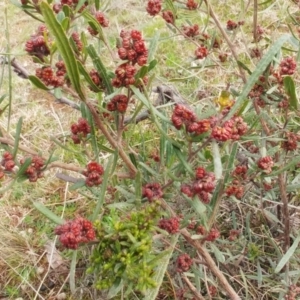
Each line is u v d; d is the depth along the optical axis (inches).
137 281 16.7
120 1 48.8
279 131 20.6
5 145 17.4
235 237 25.9
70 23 17.0
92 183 17.6
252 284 26.6
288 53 35.3
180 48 45.0
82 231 14.8
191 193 17.0
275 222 26.8
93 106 17.6
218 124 16.1
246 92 15.8
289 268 25.7
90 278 27.8
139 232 15.8
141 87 16.6
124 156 18.2
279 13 42.8
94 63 16.5
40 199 33.7
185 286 26.0
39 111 39.7
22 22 52.2
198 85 38.5
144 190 18.1
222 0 49.4
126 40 15.3
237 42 40.7
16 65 22.9
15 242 30.9
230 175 19.1
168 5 21.5
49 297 28.4
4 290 29.3
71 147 34.4
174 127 17.7
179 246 24.0
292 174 26.8
